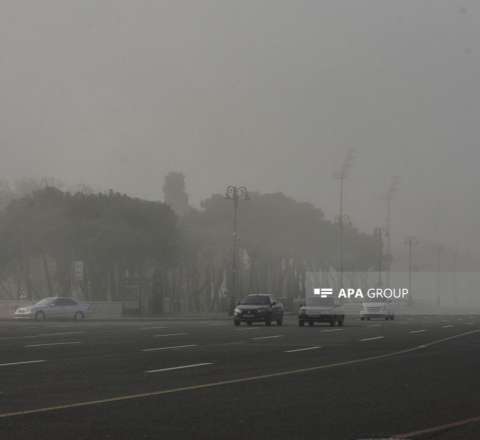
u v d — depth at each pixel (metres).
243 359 30.95
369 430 15.23
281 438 14.25
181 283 121.38
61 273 100.31
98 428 14.96
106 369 26.25
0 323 68.00
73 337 44.06
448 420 16.66
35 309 78.81
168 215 107.06
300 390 21.42
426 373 26.48
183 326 61.75
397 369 27.78
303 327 62.03
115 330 53.25
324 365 28.92
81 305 81.56
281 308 67.88
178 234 110.00
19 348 35.22
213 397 19.70
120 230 99.00
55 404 18.05
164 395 19.91
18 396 19.38
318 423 15.97
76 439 13.80
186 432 14.70
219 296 123.56
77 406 17.77
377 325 67.94
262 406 18.28
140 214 104.06
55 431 14.56
